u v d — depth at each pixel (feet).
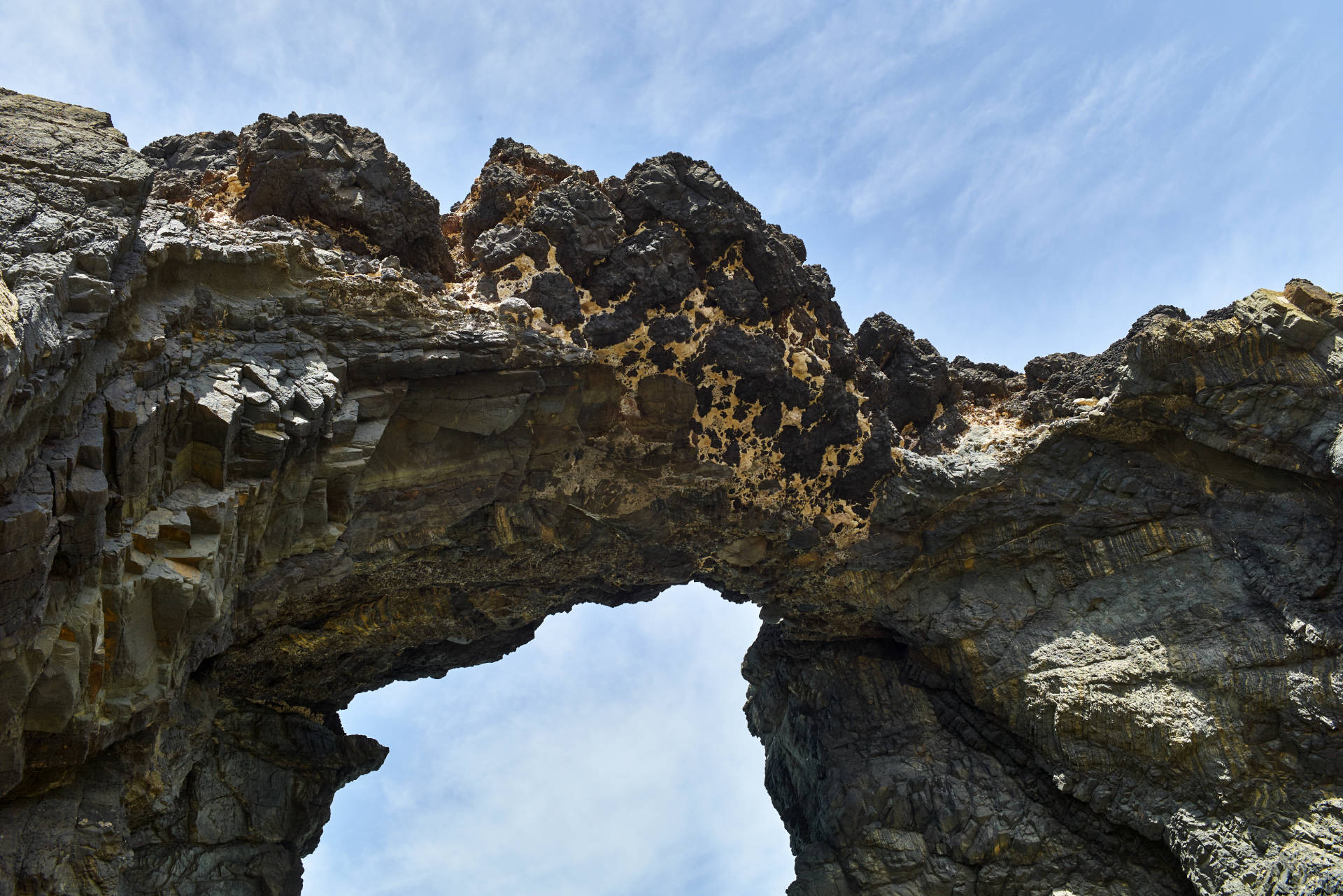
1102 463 71.92
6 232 33.45
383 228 55.52
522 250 58.80
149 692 41.09
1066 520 72.28
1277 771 61.98
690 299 63.41
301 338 47.93
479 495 59.52
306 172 54.08
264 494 45.24
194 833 66.03
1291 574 64.75
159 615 40.09
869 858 73.41
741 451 66.85
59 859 37.27
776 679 91.40
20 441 31.96
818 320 68.54
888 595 75.56
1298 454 65.10
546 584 74.59
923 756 76.95
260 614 54.54
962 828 72.28
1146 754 65.46
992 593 73.97
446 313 53.26
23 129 38.75
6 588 31.17
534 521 64.90
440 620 74.84
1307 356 65.16
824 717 83.82
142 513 39.73
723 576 75.97
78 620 35.32
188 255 43.14
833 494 71.15
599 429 63.31
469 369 53.11
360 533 56.08
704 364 63.72
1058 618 71.82
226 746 70.54
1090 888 68.44
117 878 39.96
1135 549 70.54
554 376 58.13
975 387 82.17
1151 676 66.03
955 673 75.87
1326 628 61.93
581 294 60.85
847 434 68.85
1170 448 70.95
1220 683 63.77
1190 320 67.67
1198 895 62.54
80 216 36.86
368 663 79.10
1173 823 64.08
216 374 43.29
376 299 50.98
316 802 73.15
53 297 32.68
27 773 38.65
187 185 54.44
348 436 48.83
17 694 33.76
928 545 73.61
